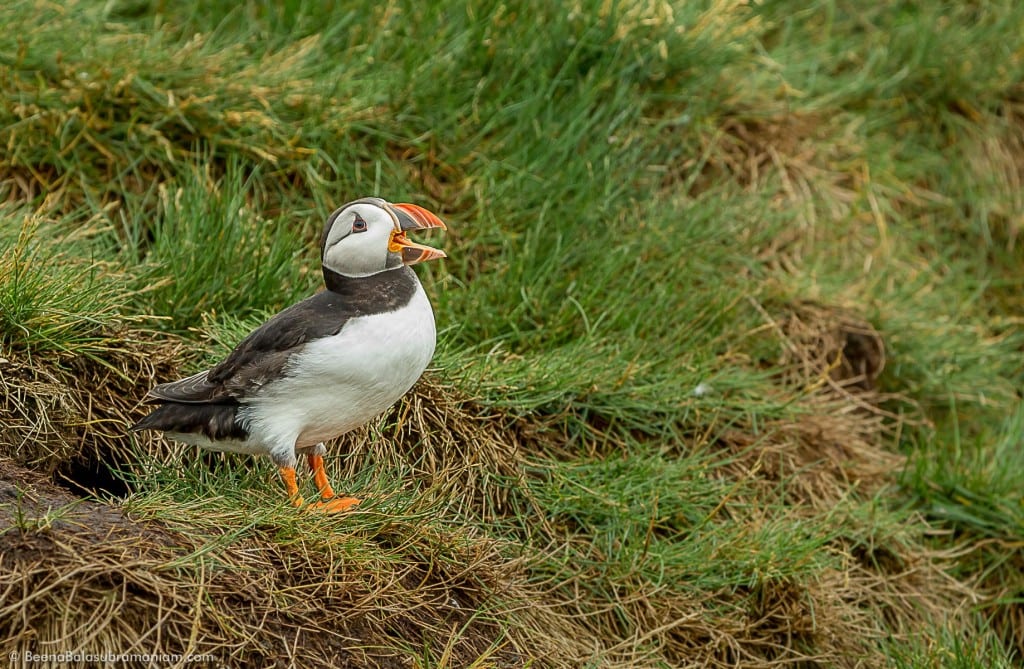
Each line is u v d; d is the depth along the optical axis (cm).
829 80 1250
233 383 661
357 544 667
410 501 728
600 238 1027
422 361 680
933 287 1196
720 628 802
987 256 1263
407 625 674
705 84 1152
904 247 1191
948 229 1248
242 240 913
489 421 858
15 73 975
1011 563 975
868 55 1305
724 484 891
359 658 635
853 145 1212
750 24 1156
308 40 1084
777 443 958
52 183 972
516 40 1105
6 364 748
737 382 955
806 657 805
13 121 977
